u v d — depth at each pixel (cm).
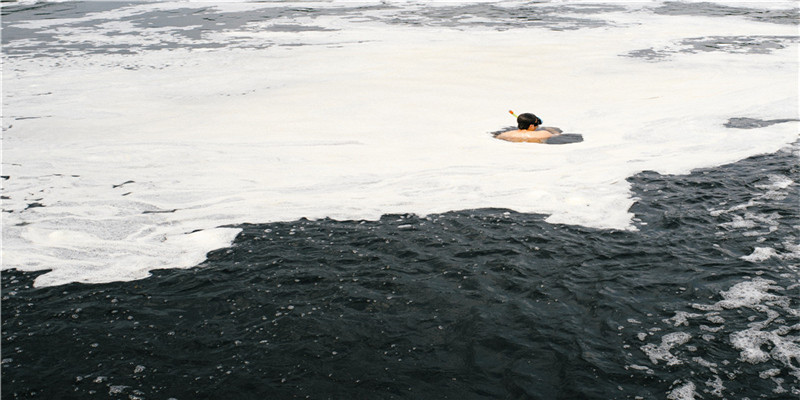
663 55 1727
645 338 496
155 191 837
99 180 884
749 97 1259
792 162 883
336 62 1730
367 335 509
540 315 530
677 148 961
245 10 3045
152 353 491
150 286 594
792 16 2516
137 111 1284
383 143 1027
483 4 3112
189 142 1055
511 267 612
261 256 648
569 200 770
